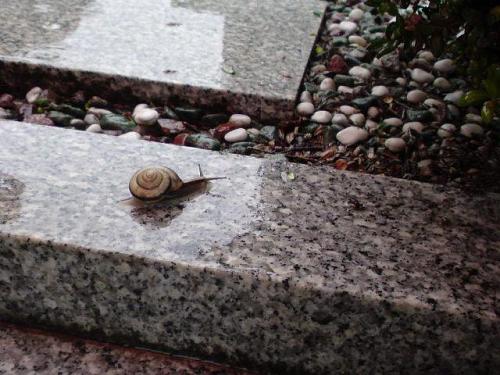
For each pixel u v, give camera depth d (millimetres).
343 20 823
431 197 496
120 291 451
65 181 482
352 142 603
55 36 696
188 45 705
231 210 470
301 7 830
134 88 641
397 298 419
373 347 440
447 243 457
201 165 508
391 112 647
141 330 468
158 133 615
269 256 439
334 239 455
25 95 657
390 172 571
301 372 463
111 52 675
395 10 566
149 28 734
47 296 464
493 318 412
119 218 457
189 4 807
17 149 506
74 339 479
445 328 421
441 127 622
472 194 501
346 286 424
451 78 703
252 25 767
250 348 459
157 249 438
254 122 638
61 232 444
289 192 490
